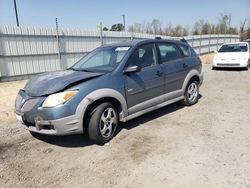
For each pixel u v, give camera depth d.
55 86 3.52
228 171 2.91
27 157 3.51
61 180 2.90
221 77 10.52
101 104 3.72
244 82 9.05
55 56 12.77
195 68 5.70
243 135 3.96
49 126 3.45
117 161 3.28
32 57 11.86
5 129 4.71
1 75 10.86
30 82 4.07
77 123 3.45
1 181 2.92
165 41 5.11
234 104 5.90
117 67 4.04
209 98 6.59
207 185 2.67
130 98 4.14
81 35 13.71
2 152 3.69
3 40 10.75
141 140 3.90
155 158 3.31
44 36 12.15
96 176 2.95
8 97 7.75
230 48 13.14
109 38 15.29
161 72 4.73
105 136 3.83
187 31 38.56
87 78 3.68
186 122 4.67
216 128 4.31
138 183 2.77
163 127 4.44
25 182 2.88
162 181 2.78
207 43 26.70
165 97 4.93
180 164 3.13
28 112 3.52
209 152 3.41
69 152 3.61
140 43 4.53
